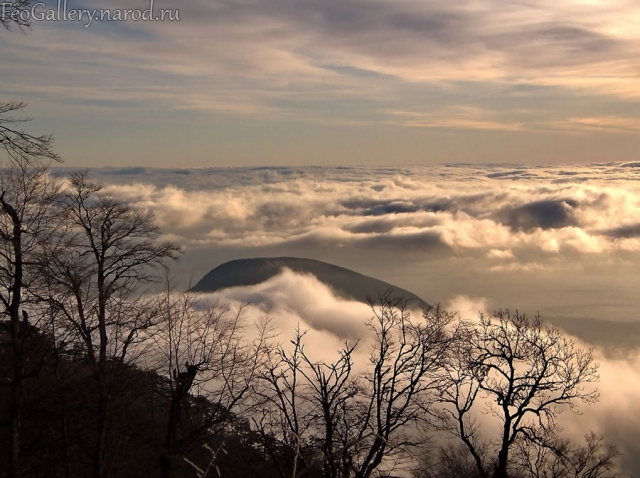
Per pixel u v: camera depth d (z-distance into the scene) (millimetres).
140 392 17578
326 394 16422
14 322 15453
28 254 15898
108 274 17297
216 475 17328
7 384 16016
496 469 19906
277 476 16875
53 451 17547
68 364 17547
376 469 17172
